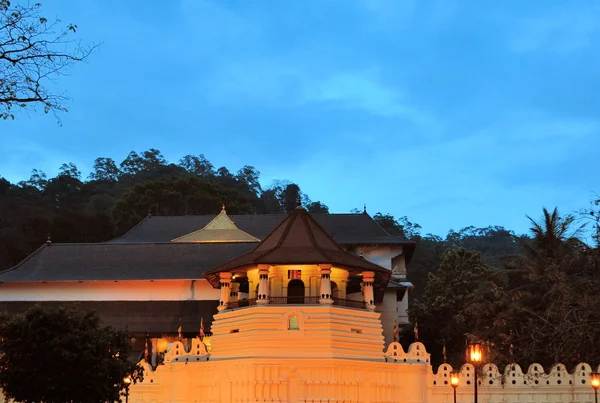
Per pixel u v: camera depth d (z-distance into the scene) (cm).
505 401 4322
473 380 4344
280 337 4225
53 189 14850
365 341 4381
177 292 6194
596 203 5319
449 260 7731
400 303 7094
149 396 4469
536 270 5584
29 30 2031
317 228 4769
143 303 6103
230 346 4391
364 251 7200
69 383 3356
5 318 3506
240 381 4181
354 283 4994
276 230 4778
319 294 4434
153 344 6000
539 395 4309
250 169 17225
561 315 4647
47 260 6544
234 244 6675
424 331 6894
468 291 7331
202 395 4419
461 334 6378
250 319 4297
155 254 6575
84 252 6631
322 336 4216
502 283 6059
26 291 6288
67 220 10675
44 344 3344
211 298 6141
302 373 4141
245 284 5016
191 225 7931
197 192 12112
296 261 4325
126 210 11975
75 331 3400
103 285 6256
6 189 13525
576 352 4559
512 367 4381
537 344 4828
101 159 17175
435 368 6212
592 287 4809
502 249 16312
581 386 4275
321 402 4103
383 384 4309
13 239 10194
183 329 5859
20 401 3456
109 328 3659
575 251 5541
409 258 7762
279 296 4416
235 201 12581
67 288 6269
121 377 3541
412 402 4306
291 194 15038
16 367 3319
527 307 5144
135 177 16938
